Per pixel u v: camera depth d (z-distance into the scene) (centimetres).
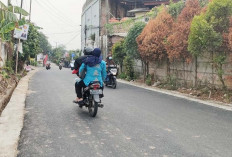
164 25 1328
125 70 1978
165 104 878
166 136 517
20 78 1792
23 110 739
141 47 1449
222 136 523
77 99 732
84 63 676
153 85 1454
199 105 871
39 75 2241
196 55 1060
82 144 466
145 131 550
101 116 684
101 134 526
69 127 576
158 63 1556
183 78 1320
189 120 654
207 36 931
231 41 875
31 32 2481
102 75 719
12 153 417
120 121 632
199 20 955
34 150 436
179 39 1145
